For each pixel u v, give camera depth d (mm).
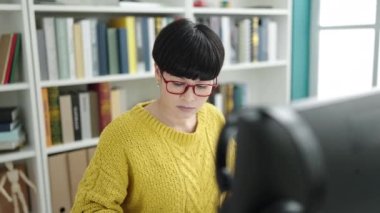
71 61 1816
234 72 2697
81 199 910
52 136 1851
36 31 1716
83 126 1928
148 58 2025
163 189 928
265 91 2770
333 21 2578
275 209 402
